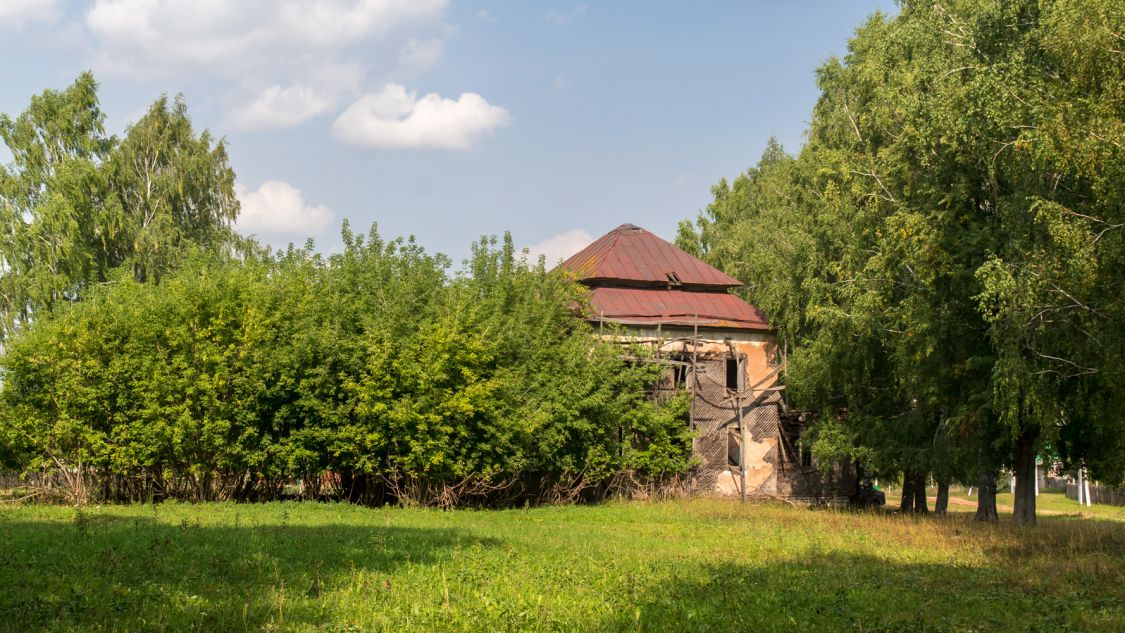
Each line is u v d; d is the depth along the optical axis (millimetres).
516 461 29984
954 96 21453
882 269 25734
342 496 30891
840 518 26938
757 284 42500
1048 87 19234
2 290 39562
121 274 32062
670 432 36062
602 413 33812
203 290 28703
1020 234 20250
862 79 30938
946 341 24484
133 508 25000
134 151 45812
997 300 22203
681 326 38625
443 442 28344
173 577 12430
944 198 23062
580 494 34688
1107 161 17125
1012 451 26797
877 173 28562
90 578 11969
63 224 40938
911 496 34281
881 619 11398
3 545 14758
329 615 10594
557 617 10914
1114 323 18766
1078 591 13781
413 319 30109
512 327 32219
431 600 11609
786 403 38844
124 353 28250
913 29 24844
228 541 16359
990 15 21391
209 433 27172
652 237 43562
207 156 47188
